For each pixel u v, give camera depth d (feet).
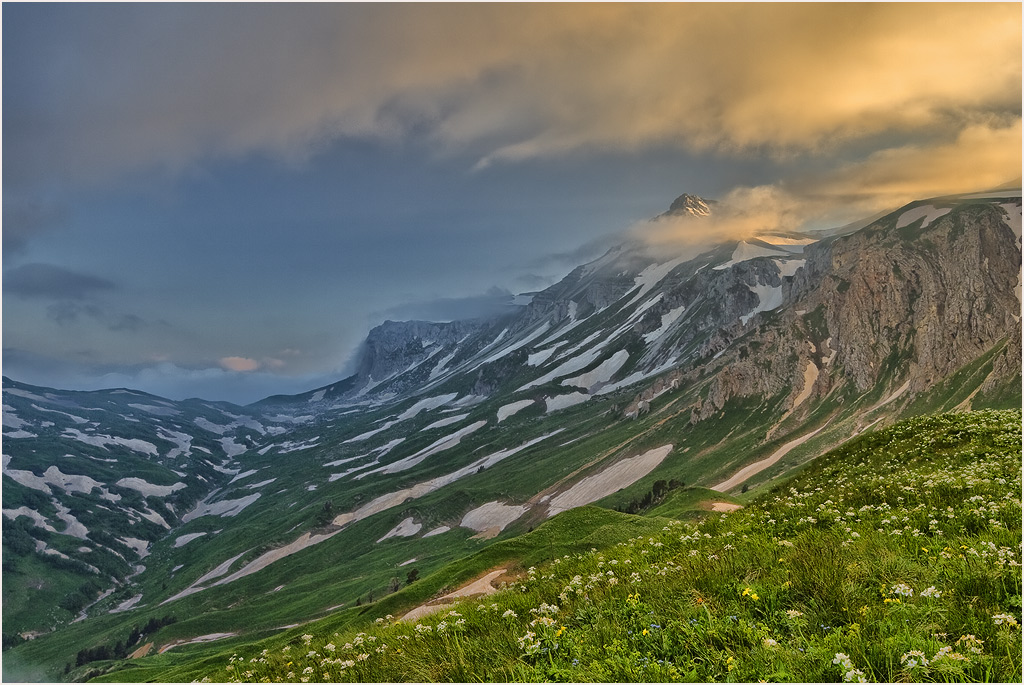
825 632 36.35
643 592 48.01
